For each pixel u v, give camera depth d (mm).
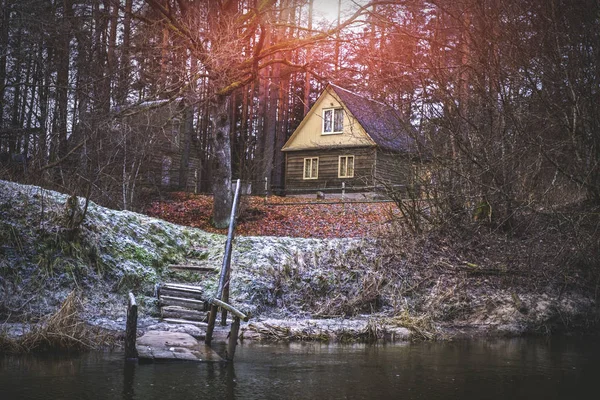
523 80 11508
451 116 12148
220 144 20344
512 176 12008
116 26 22844
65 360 5926
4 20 17344
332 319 9875
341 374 5750
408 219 13383
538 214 11922
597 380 5777
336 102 31250
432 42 12797
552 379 5789
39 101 20859
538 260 11320
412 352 7359
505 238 12039
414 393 4996
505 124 11961
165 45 17734
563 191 12766
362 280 11164
